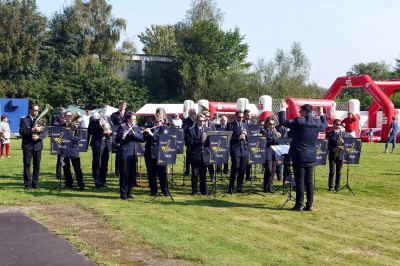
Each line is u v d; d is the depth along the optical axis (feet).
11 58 144.97
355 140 33.78
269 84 157.07
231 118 103.76
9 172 40.88
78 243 18.79
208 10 181.68
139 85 171.83
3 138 55.72
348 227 22.85
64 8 159.63
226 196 31.35
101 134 33.45
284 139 31.50
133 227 21.43
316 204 29.07
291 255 17.93
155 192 30.76
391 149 74.54
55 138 31.48
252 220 23.94
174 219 23.52
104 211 24.90
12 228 21.15
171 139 29.25
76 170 32.53
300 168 26.63
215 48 174.09
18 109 104.32
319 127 26.63
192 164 31.37
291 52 167.12
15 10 148.77
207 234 20.59
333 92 100.12
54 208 25.77
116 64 161.89
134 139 29.53
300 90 155.94
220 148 29.55
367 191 34.35
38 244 18.66
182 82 167.53
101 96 136.05
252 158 31.58
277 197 31.35
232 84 154.61
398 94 129.29
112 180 37.91
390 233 21.76
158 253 17.74
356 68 201.57
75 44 158.51
